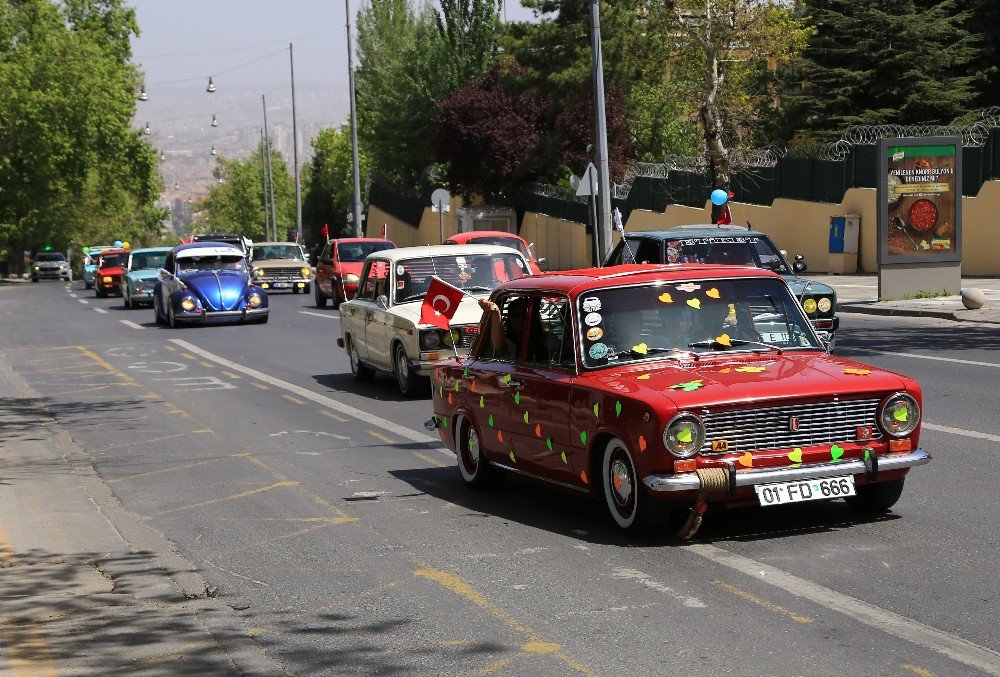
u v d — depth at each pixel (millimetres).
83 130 71250
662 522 8023
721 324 8812
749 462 7762
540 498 9773
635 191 49438
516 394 9273
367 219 80188
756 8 41781
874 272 36500
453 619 6629
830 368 8312
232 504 10086
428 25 70750
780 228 40625
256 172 177250
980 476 9797
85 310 39656
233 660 6047
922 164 26922
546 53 55219
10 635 6496
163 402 16953
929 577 7020
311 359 21922
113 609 6992
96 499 10461
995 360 17281
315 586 7434
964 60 42719
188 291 30250
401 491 10320
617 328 8727
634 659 5832
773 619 6348
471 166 58219
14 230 73938
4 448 13297
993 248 32812
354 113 56000
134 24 81750
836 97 43375
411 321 16016
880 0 43281
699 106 48594
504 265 17328
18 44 70375
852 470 7926
